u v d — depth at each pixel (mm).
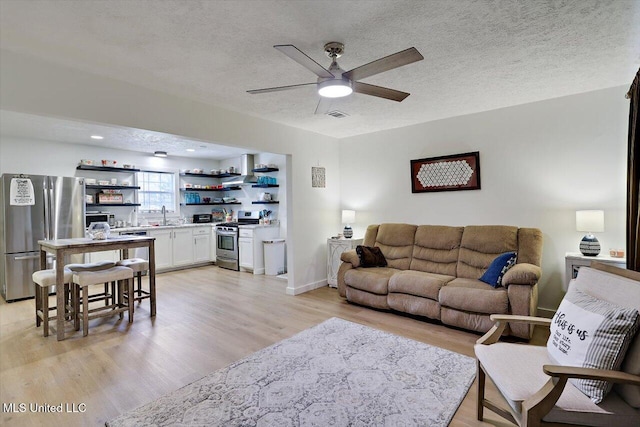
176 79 2920
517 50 2453
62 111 2598
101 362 2660
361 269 4211
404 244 4371
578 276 1958
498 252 3578
